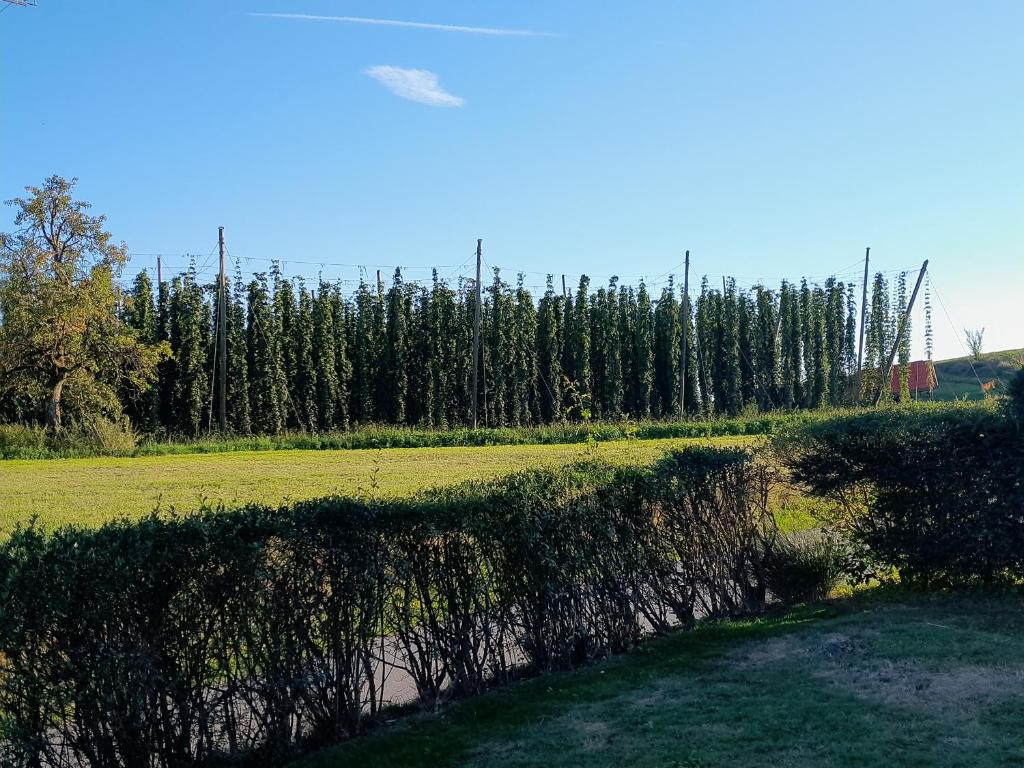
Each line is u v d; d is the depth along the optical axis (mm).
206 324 46344
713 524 8961
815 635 7715
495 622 6883
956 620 7961
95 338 39281
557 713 6086
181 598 5070
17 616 4426
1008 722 5367
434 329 49688
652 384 52938
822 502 10148
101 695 4734
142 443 39094
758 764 4941
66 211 39688
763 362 56000
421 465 26031
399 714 6336
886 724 5441
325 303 48281
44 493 19938
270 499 18016
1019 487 8523
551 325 51438
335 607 5789
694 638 7977
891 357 51969
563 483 7559
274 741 5438
